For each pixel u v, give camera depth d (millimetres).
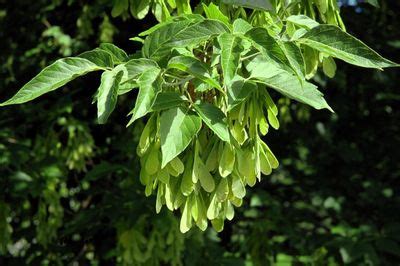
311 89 1875
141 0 2354
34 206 5758
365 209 6418
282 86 1866
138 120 5086
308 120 6336
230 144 1854
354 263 5727
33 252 5590
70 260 5684
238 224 6102
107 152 5836
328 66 2168
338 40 1846
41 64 5824
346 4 6512
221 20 1907
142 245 4297
